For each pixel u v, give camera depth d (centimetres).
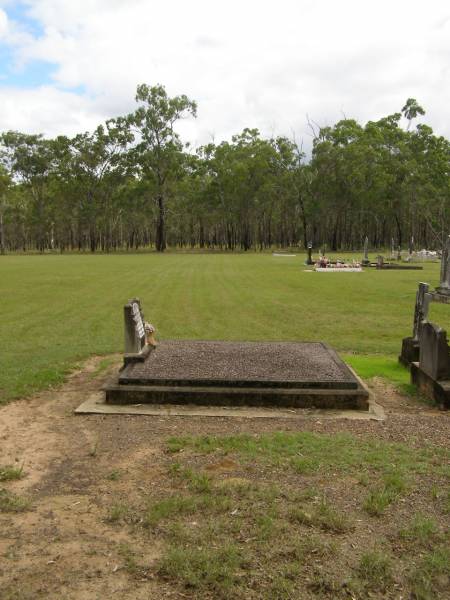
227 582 289
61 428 551
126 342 725
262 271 2956
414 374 727
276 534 335
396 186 6300
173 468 434
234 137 6981
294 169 6662
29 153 7206
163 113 6350
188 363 712
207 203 7350
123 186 7319
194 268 3189
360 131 6306
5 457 475
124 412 596
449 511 367
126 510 370
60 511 373
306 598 279
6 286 2108
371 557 308
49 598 281
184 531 339
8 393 673
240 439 502
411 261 4309
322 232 7575
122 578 297
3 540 336
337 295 1811
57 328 1179
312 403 613
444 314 1433
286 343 861
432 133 6631
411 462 450
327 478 418
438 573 299
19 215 8281
